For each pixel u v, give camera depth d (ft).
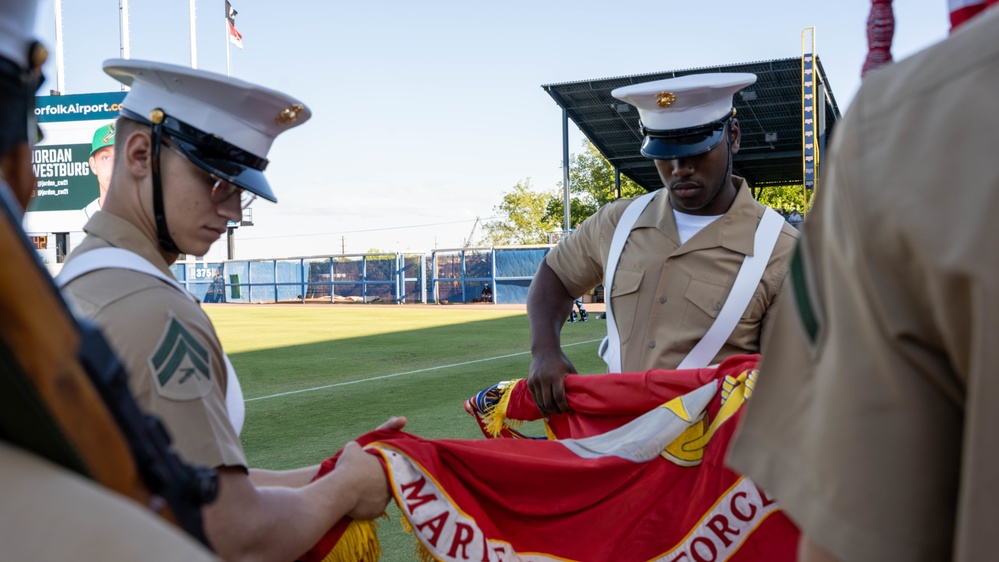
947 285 2.37
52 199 95.45
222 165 6.11
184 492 2.92
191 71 5.93
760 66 72.08
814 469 2.80
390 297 124.06
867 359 2.64
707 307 9.77
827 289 2.82
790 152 93.40
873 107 2.67
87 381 2.36
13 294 2.07
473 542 7.72
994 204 2.28
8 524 2.05
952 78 2.47
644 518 8.34
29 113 2.72
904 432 2.58
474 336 51.31
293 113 6.50
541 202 191.72
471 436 20.26
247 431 21.30
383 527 13.53
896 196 2.50
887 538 2.59
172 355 5.32
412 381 30.09
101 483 2.40
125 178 6.11
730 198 10.11
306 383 29.94
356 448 7.39
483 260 115.44
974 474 2.34
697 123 9.48
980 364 2.31
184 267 140.46
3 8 2.49
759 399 3.12
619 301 10.41
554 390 9.72
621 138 92.84
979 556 2.33
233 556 5.46
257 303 134.72
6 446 2.24
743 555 8.13
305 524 6.12
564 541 8.27
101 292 5.37
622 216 10.72
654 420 8.71
